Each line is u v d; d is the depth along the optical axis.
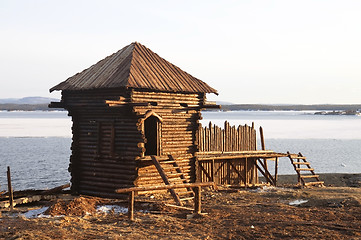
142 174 24.48
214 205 20.03
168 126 25.89
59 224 14.75
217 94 28.20
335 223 15.38
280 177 45.41
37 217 16.80
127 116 24.66
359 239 13.23
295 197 22.97
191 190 25.59
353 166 61.16
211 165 29.70
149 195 23.86
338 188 28.56
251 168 33.88
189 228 14.86
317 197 22.56
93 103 25.84
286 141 109.19
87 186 26.36
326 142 106.12
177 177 26.14
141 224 15.18
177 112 26.41
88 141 26.42
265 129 173.12
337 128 185.00
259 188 27.86
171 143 26.05
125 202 19.73
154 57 28.95
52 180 50.38
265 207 19.38
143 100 25.03
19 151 86.38
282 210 18.47
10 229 14.00
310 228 14.65
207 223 15.66
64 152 84.88
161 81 26.05
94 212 17.97
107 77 25.61
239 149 33.47
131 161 24.47
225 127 32.50
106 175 25.53
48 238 12.73
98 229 14.12
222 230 14.53
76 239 12.75
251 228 14.74
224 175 31.95
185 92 26.84
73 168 26.48
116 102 23.56
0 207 20.11
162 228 14.67
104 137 25.72
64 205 18.33
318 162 65.75
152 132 30.73
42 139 120.69
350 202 19.92
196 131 27.36
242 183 32.84
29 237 12.70
